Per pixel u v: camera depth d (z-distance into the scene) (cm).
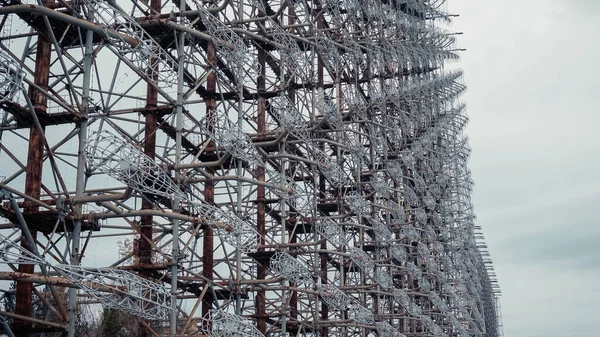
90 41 3397
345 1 5619
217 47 4106
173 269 3650
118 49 3416
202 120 3938
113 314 5391
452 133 9188
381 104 6056
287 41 4731
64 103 3269
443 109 8269
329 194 5903
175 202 3700
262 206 4750
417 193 7369
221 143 3684
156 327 5294
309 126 4994
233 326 3684
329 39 5234
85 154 2920
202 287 4209
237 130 3700
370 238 6456
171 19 3972
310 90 5297
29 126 3288
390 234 5666
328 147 5912
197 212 3809
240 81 4300
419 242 6825
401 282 6875
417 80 7200
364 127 6197
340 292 4784
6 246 2588
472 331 9175
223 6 4041
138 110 4009
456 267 8438
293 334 5372
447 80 8244
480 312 10094
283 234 4641
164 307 3136
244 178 3756
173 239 3694
